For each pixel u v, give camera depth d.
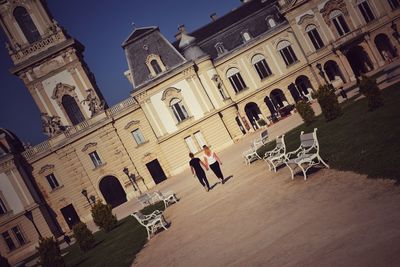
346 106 24.12
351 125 16.08
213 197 15.46
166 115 40.22
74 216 42.59
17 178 39.22
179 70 39.91
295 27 44.19
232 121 41.69
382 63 42.72
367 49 43.06
